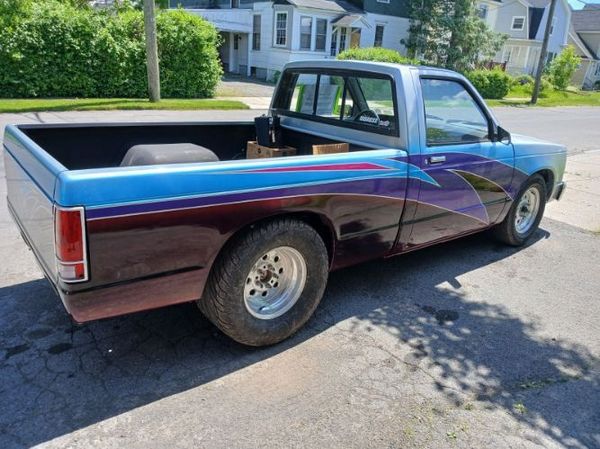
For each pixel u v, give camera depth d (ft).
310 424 8.50
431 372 10.16
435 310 12.73
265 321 10.32
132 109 44.86
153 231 8.16
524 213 17.39
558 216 21.54
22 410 8.47
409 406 9.12
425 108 12.32
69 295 7.71
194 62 54.90
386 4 94.02
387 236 12.24
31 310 11.51
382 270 14.98
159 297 8.70
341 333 11.39
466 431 8.59
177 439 8.02
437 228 13.57
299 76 14.90
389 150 11.60
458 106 13.29
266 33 88.12
